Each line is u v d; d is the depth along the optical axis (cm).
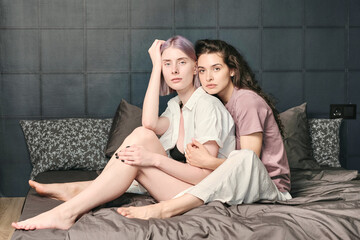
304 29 411
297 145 357
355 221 194
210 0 407
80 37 403
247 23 409
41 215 199
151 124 249
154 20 406
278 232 181
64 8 401
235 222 187
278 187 246
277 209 209
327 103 414
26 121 384
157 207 205
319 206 216
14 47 400
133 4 405
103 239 178
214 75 248
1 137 403
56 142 365
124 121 363
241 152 220
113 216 194
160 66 254
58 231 192
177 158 258
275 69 412
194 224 187
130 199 235
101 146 365
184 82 248
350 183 273
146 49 407
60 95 404
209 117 237
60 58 403
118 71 406
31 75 402
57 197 243
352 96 416
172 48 247
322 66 413
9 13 398
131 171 217
